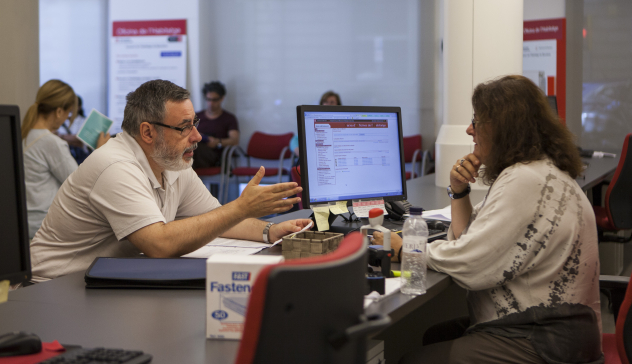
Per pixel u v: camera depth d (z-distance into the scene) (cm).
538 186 125
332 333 75
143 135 163
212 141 615
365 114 179
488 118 136
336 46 638
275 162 645
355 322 80
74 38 696
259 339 68
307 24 643
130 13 679
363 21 626
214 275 95
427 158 589
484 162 141
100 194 156
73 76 702
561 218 124
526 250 124
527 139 133
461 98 295
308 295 71
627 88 555
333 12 635
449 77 299
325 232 147
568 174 133
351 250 80
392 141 186
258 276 68
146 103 161
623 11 546
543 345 123
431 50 606
